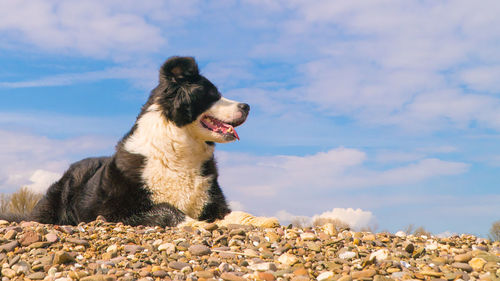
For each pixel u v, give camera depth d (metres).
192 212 2.48
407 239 2.37
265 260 2.10
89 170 2.66
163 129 2.43
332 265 2.07
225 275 1.98
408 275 2.03
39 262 2.03
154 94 2.48
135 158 2.42
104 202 2.44
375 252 2.15
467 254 2.15
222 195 2.54
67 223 2.63
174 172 2.43
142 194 2.41
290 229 2.34
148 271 2.01
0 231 2.20
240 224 2.37
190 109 2.43
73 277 1.96
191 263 2.06
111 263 2.04
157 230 2.29
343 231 2.40
